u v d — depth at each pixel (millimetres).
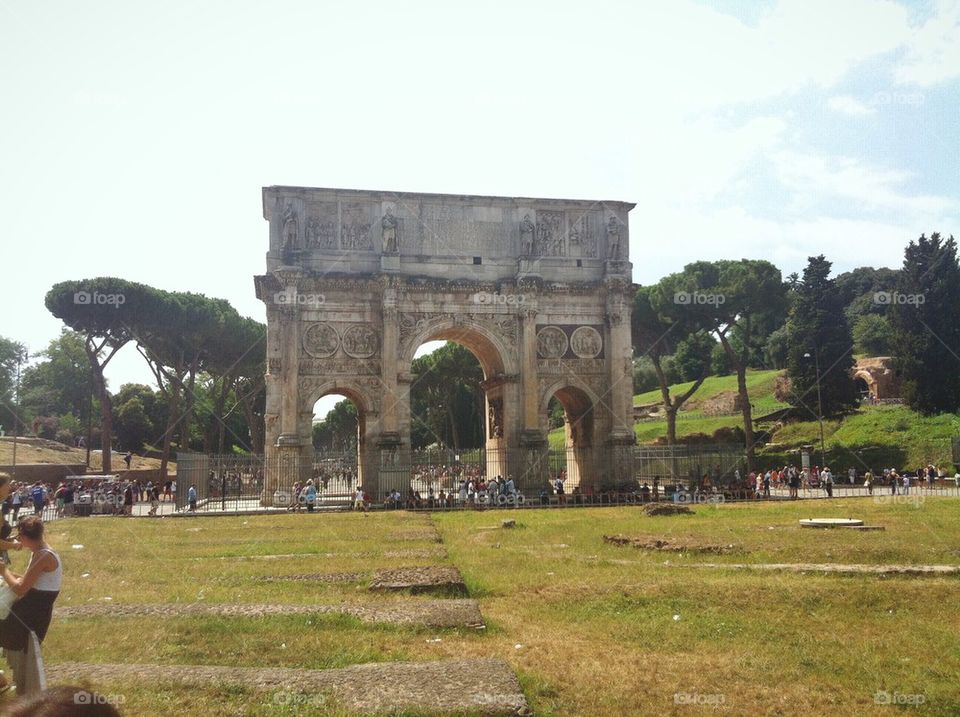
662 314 79438
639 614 17031
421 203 65500
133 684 10898
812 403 90875
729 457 72312
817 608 17406
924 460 75375
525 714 10164
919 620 16422
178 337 81125
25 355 121688
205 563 25516
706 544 26531
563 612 17516
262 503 59375
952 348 84750
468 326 64438
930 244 88500
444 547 29156
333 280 62406
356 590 19688
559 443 118250
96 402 121500
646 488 60062
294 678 11156
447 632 15117
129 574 23172
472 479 62812
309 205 64250
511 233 66812
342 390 63656
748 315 78562
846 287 143625
